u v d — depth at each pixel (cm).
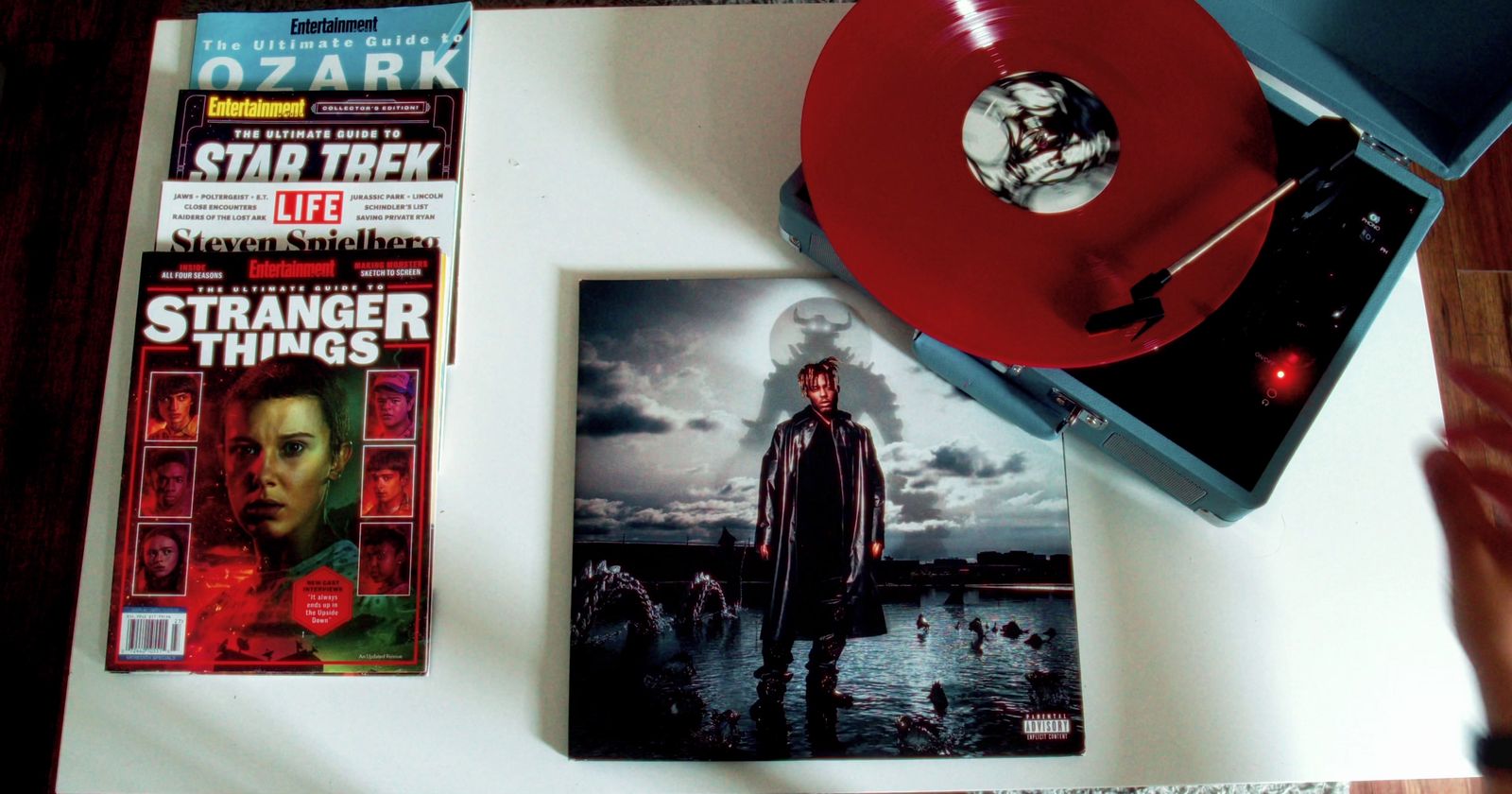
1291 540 79
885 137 70
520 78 88
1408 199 76
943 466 79
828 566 77
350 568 76
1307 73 83
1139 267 68
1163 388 74
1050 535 78
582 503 78
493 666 77
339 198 82
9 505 138
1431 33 77
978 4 72
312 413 78
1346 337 74
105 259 145
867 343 82
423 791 74
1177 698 76
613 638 76
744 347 82
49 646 133
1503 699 68
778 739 74
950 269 68
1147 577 78
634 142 87
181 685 76
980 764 75
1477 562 67
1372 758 74
